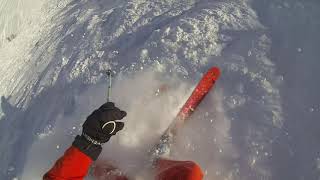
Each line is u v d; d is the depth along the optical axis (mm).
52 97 4707
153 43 4375
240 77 3471
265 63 3494
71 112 4242
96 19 5707
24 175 3855
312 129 2871
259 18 4055
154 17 4984
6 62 6176
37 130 4297
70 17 6430
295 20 3742
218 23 4195
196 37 4141
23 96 5098
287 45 3561
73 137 3896
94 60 4809
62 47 5586
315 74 3186
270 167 2812
